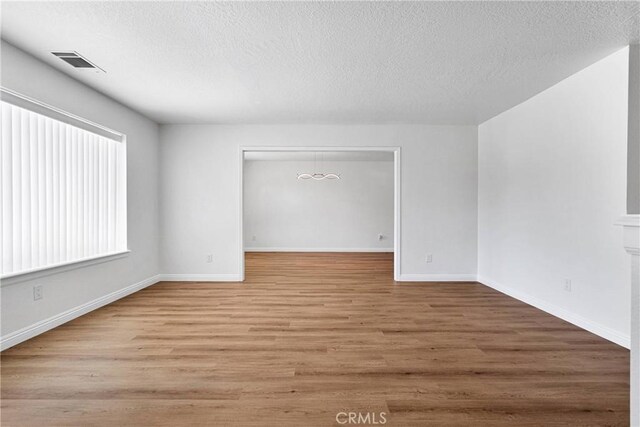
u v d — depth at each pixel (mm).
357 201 9750
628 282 2762
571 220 3363
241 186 5379
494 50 2838
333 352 2658
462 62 3074
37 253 3018
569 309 3396
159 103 4266
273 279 5590
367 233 9758
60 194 3301
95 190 3855
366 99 4129
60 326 3242
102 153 3998
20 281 2812
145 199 4922
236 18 2375
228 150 5359
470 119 5012
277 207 9766
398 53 2904
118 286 4281
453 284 5168
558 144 3547
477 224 5379
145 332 3092
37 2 2170
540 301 3846
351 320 3451
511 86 3662
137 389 2100
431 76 3402
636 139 2748
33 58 2934
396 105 4355
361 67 3199
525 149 4129
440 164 5371
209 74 3363
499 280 4742
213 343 2836
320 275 5965
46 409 1890
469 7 2234
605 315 2969
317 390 2100
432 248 5395
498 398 2016
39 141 3055
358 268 6746
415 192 5371
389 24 2445
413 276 5395
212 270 5410
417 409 1908
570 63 3074
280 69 3244
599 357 2570
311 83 3602
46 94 3080
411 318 3516
